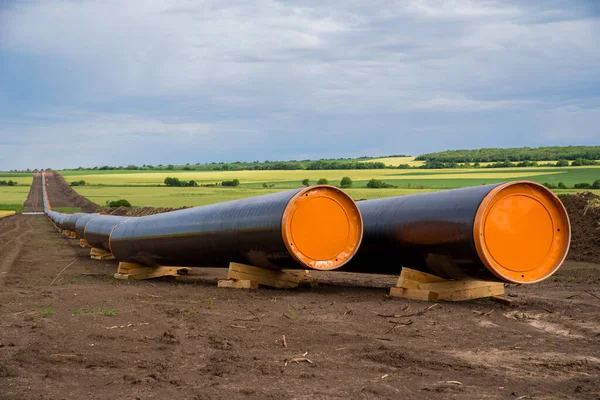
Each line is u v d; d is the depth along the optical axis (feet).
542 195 34.04
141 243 51.26
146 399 19.17
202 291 42.91
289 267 39.99
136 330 29.58
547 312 32.68
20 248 92.27
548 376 21.26
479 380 20.83
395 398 18.92
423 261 37.09
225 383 20.71
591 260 57.82
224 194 294.05
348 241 39.06
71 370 22.62
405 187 286.87
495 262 33.17
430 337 27.20
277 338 27.27
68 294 42.04
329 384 20.44
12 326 30.78
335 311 33.47
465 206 33.81
